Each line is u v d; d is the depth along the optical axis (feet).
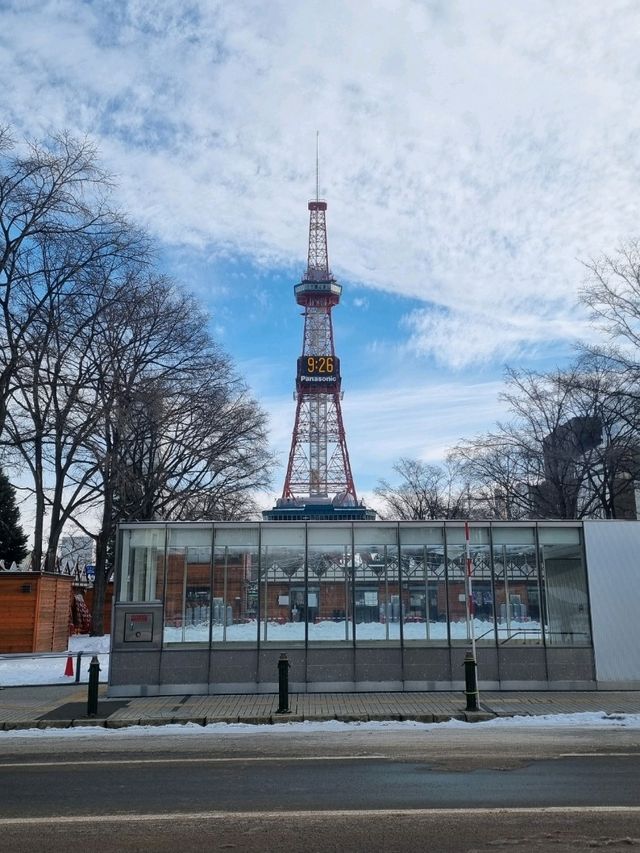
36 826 23.50
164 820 24.11
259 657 57.47
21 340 80.89
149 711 48.21
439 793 27.48
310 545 59.82
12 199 77.00
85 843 21.68
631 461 96.99
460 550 60.29
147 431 105.70
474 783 29.04
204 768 32.19
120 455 101.24
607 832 22.39
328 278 364.58
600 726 43.14
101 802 26.50
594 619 58.80
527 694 55.72
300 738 39.78
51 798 27.12
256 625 58.08
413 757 34.32
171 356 111.45
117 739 40.14
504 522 60.70
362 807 25.55
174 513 136.36
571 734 40.57
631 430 94.32
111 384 90.53
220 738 40.04
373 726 43.45
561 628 58.90
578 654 58.29
